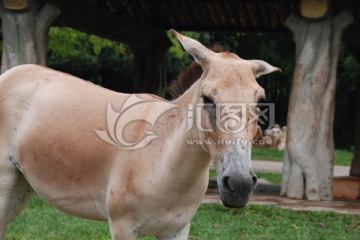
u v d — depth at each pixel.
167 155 3.71
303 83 9.28
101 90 4.35
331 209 8.53
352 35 12.10
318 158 9.31
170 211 3.81
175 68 25.75
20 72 4.59
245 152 3.19
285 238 6.72
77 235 6.34
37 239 6.08
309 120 9.23
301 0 9.24
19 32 9.09
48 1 9.30
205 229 6.92
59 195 4.23
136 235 3.88
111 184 3.89
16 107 4.44
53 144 4.18
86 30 11.70
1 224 4.51
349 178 11.20
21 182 4.64
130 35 13.49
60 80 4.49
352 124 28.62
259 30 14.75
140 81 14.94
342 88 28.52
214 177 12.47
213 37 27.84
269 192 10.50
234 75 3.32
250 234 6.91
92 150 4.00
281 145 24.44
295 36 9.45
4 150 4.45
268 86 28.70
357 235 7.03
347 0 9.91
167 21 14.99
